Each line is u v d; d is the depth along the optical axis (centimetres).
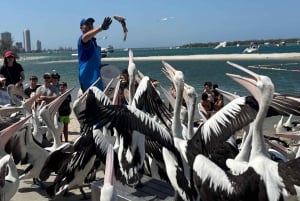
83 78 770
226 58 7444
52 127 746
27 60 11794
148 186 569
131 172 541
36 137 823
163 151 514
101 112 479
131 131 532
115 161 569
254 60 6016
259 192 421
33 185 756
